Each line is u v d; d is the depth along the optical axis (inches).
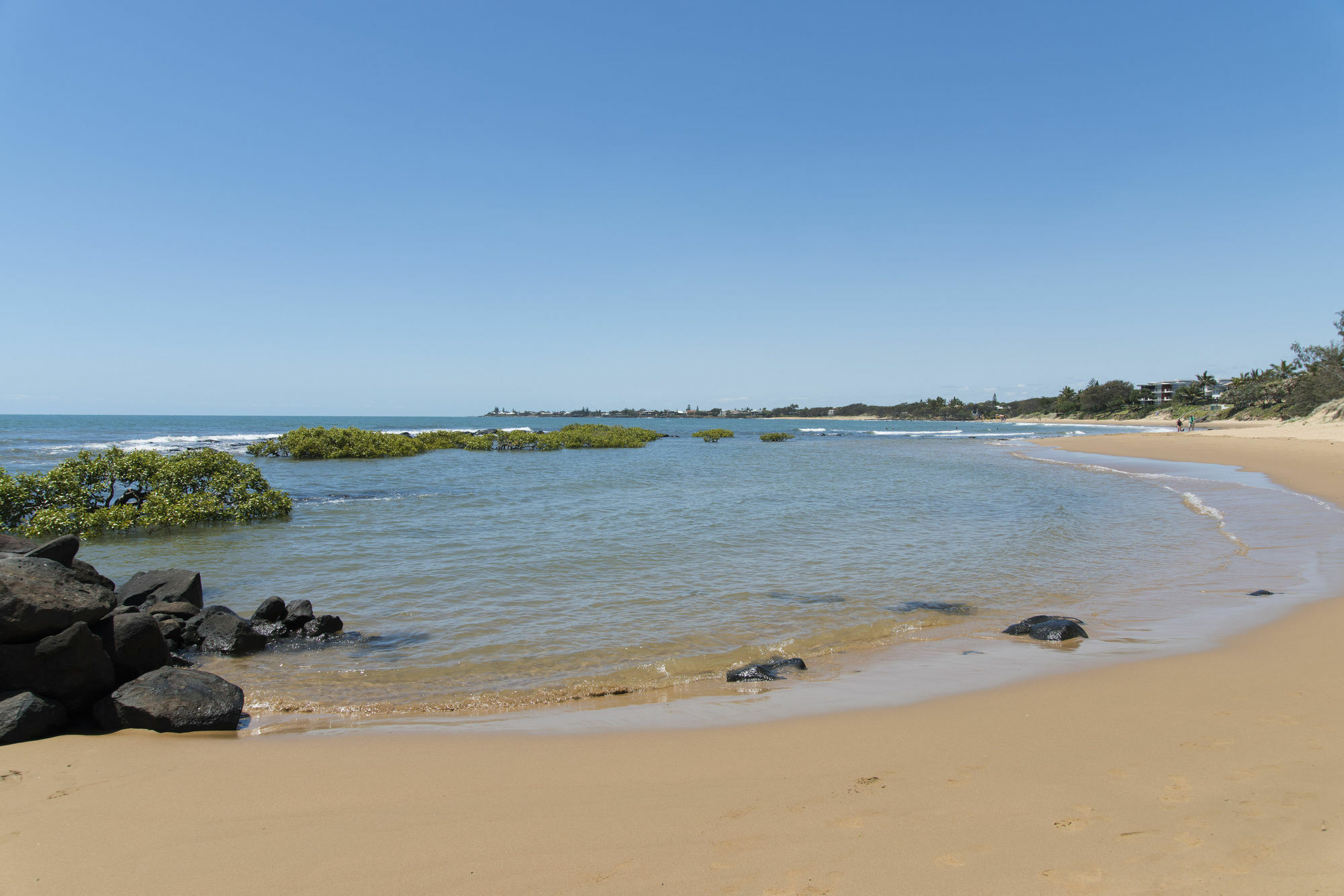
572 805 176.7
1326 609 360.8
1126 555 533.0
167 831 165.9
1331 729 205.6
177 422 5762.8
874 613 383.9
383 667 302.5
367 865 150.3
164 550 561.3
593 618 373.1
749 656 313.1
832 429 5388.8
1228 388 5142.7
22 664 237.3
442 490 1007.6
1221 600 395.9
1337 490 903.1
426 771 199.0
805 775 190.4
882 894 134.0
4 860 153.3
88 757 210.2
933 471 1358.3
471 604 401.4
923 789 178.7
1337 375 3107.8
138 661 268.2
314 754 213.0
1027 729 218.1
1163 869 137.5
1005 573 477.4
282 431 3459.6
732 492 970.7
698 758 205.5
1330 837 145.9
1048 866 140.7
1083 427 5152.6
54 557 312.5
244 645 323.9
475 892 139.6
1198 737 204.2
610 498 899.4
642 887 139.3
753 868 145.1
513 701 262.4
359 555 536.1
